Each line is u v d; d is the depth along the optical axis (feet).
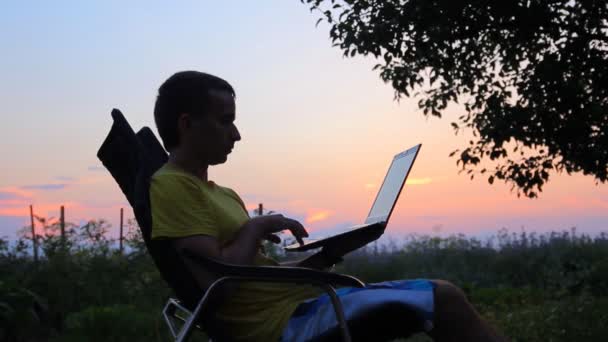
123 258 27.35
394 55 27.55
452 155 30.86
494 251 42.24
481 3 27.50
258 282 8.96
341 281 8.15
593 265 33.37
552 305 25.48
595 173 28.73
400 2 27.09
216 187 9.57
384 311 8.34
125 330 22.50
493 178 30.68
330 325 8.52
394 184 9.70
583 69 27.89
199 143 9.14
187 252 8.41
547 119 28.66
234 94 9.44
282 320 8.80
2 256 26.07
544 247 42.04
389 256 40.68
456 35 28.45
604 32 28.12
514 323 22.66
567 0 28.04
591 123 28.30
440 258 40.65
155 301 26.48
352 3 27.25
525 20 28.14
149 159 9.04
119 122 9.16
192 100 9.12
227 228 8.96
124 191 9.68
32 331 23.17
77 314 23.66
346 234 8.98
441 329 8.39
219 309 8.82
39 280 25.17
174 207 8.58
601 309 23.20
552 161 29.89
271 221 8.97
